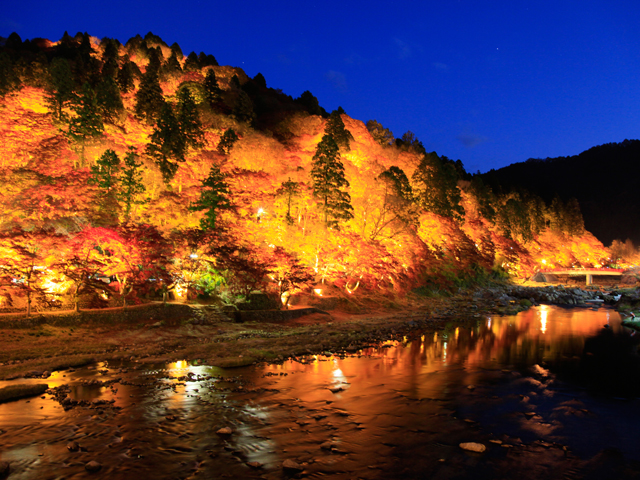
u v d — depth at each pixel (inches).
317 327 1378.0
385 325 1469.0
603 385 712.4
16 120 2196.1
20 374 709.9
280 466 403.2
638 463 423.5
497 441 470.0
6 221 1407.5
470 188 4291.3
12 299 1099.3
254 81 5989.2
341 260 1959.9
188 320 1237.1
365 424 519.5
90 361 844.0
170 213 1755.7
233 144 2709.2
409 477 386.6
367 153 3410.4
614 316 1836.9
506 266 4035.4
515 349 1041.5
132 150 2037.4
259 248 1610.5
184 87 3248.0
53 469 387.5
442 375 773.9
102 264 1184.8
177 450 434.0
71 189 1529.3
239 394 634.8
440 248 2770.7
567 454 442.0
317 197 2210.9
